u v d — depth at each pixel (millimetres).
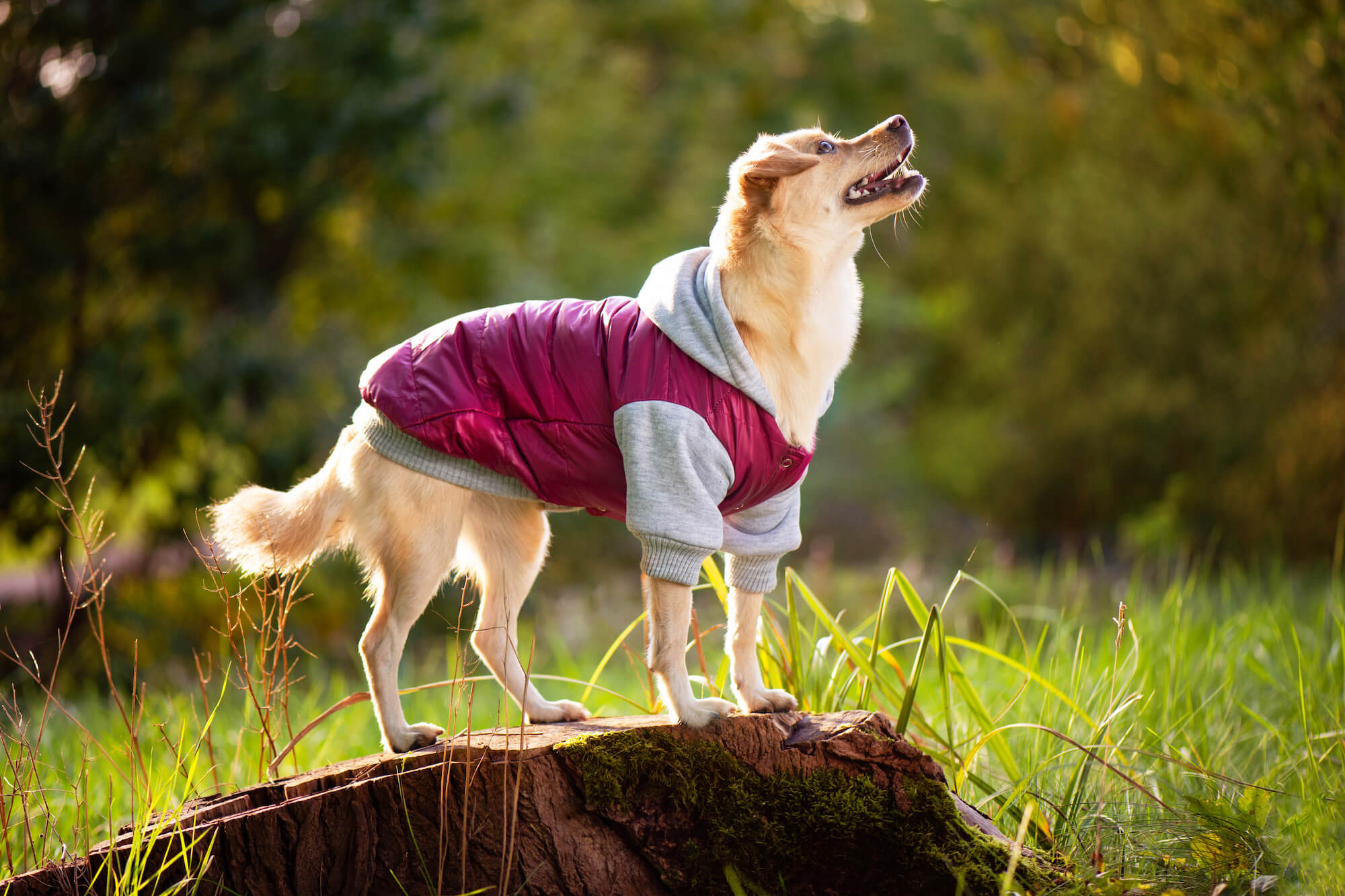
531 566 3236
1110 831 2945
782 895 2586
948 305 17484
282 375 8766
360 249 11203
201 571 8883
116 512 9156
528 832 2586
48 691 3031
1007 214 16453
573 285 14812
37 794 3219
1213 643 4125
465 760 2609
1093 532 12805
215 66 8602
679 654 2711
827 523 15984
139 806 3164
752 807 2635
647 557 2648
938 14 17031
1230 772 3414
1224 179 10594
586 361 2760
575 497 2871
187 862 2459
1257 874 2740
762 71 17328
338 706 3033
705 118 17266
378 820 2602
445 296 12711
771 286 2818
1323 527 9133
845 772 2691
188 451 8781
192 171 8859
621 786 2600
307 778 2750
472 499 3182
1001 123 17562
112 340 8477
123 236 8953
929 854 2600
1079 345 13320
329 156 8914
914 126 17328
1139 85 10891
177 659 8125
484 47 14625
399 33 9453
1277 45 6871
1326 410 9547
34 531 7711
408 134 9008
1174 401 11828
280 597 3146
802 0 18000
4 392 8141
